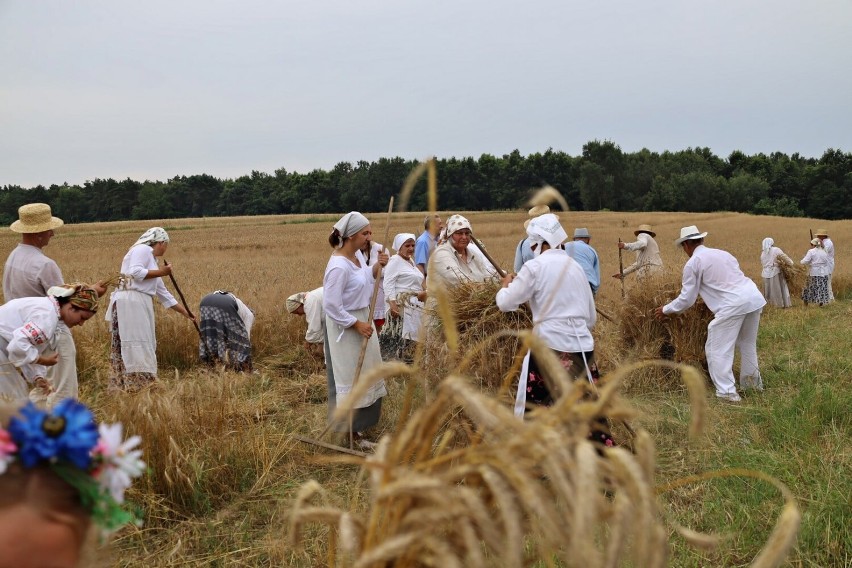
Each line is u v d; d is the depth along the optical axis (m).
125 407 4.50
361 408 5.19
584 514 0.91
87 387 5.92
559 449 1.06
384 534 1.29
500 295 4.61
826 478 4.11
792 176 95.75
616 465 1.10
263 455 4.69
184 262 27.11
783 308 13.15
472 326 5.07
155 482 4.18
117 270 23.36
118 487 1.35
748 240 34.09
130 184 108.38
